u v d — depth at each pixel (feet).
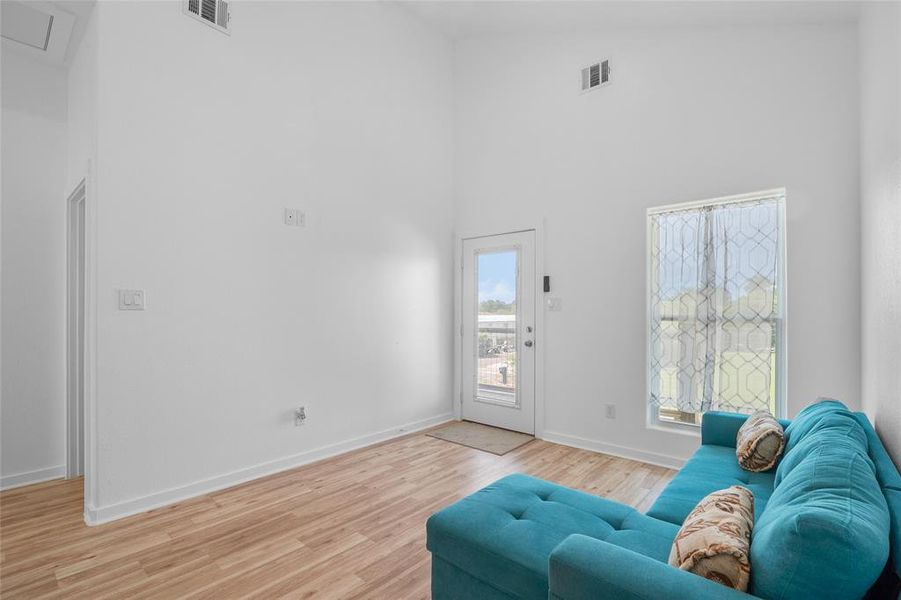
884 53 6.27
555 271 12.86
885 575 3.20
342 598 5.92
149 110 8.56
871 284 7.33
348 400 11.98
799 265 9.33
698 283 10.62
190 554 6.93
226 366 9.59
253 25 10.18
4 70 9.61
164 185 8.73
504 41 14.14
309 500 8.87
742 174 10.00
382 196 13.00
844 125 8.94
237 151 9.84
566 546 3.87
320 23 11.50
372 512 8.36
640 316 11.30
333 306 11.67
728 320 10.22
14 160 9.69
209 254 9.35
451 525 5.15
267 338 10.29
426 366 14.32
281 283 10.57
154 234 8.59
